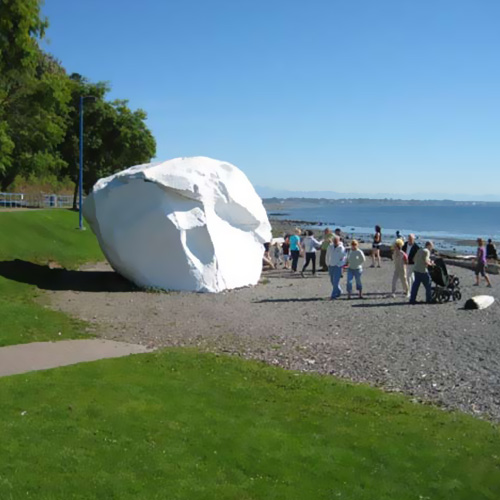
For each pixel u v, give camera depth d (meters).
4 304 14.68
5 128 33.91
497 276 24.55
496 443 6.73
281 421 7.22
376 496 5.51
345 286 20.77
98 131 54.19
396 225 99.25
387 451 6.38
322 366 10.33
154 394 8.02
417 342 12.17
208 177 20.38
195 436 6.61
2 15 27.64
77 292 18.39
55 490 5.34
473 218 134.88
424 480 5.82
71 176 55.06
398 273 18.28
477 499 5.53
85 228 35.97
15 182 66.75
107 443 6.32
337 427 7.07
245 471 5.88
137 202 19.52
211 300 17.53
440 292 17.11
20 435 6.42
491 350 11.49
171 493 5.39
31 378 8.62
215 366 9.78
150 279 19.31
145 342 11.98
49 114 40.59
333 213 178.75
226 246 20.11
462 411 8.02
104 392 7.98
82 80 53.53
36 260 24.06
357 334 12.93
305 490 5.56
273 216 146.25
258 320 14.50
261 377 9.21
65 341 11.55
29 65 31.17
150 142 56.16
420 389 9.03
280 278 23.27
